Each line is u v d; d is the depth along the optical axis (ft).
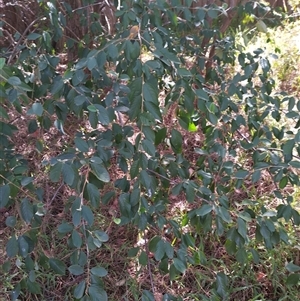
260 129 5.38
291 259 6.36
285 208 4.60
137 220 4.14
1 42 9.00
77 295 3.45
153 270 6.48
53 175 3.45
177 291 6.26
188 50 6.43
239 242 4.24
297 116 5.05
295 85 9.90
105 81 4.59
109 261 6.68
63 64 8.55
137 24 4.67
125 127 4.64
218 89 5.84
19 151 7.54
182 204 7.11
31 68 5.21
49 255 6.46
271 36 11.02
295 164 4.39
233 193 7.12
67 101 4.14
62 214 7.02
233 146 6.09
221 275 4.51
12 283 6.33
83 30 8.17
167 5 5.25
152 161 4.60
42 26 6.52
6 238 6.91
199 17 5.63
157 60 4.14
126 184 4.42
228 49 6.39
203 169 5.25
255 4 6.57
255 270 6.45
